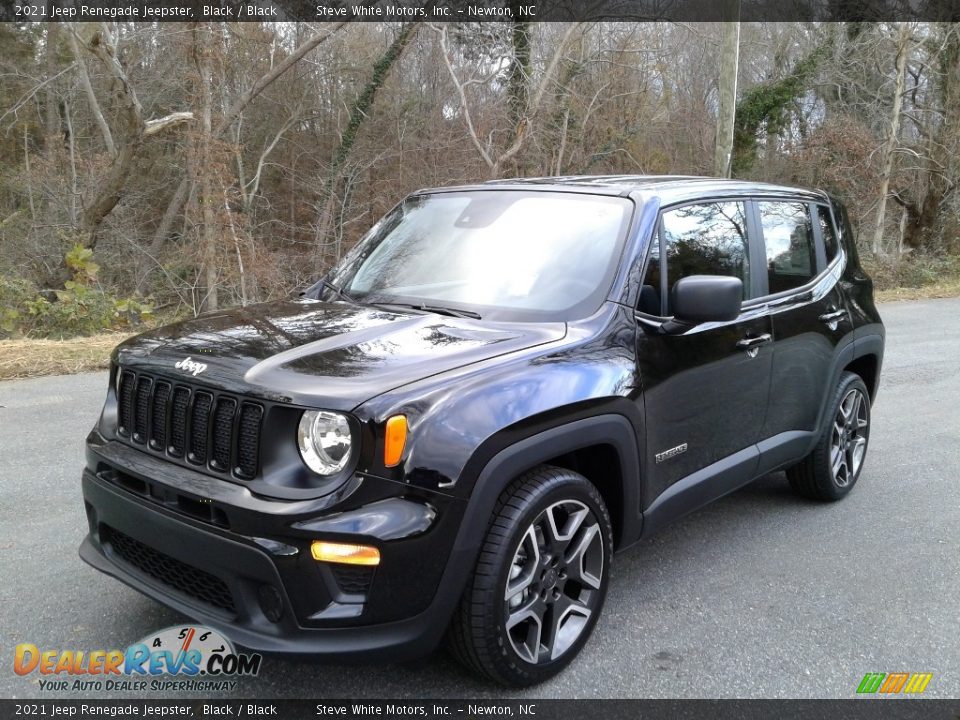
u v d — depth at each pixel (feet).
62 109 78.59
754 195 14.05
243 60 69.97
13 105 75.10
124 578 9.55
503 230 12.45
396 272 12.63
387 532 8.04
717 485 12.42
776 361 13.44
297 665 10.05
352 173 77.00
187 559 8.66
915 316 44.83
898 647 10.79
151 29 63.36
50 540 13.20
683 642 10.78
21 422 19.70
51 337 37.63
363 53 79.15
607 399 9.98
